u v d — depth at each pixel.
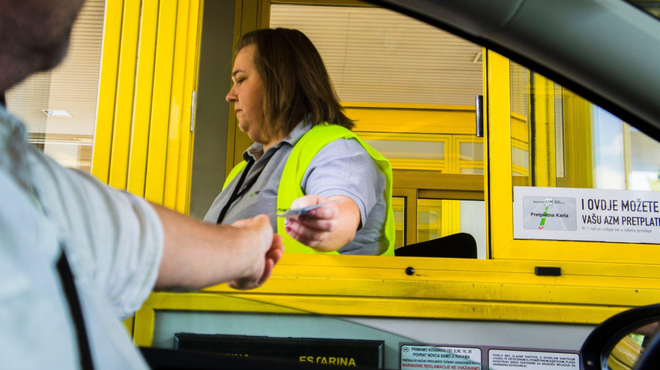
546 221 1.46
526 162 1.50
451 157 3.30
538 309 1.36
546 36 0.86
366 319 1.37
